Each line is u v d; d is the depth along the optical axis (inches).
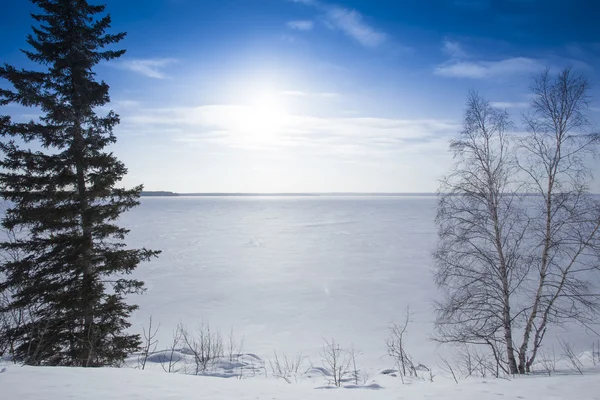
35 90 326.0
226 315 757.3
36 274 338.3
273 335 633.0
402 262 1286.9
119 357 343.0
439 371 379.2
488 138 384.5
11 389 132.7
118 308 361.1
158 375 182.1
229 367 358.3
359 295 898.7
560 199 357.7
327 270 1189.1
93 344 321.7
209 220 3095.5
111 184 353.1
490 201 376.8
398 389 189.0
